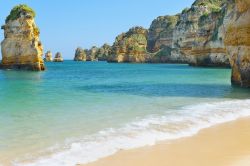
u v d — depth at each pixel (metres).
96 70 84.69
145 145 11.62
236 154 10.73
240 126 15.02
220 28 85.50
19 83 38.62
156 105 20.92
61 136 12.78
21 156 10.37
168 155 10.52
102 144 11.70
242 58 32.53
